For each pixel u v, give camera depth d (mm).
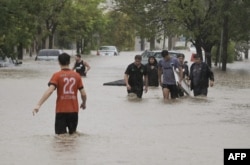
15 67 96250
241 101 45438
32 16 96000
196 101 44594
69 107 26406
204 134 28578
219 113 37406
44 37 150875
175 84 45469
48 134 27953
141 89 46656
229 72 92875
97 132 28719
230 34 102438
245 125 31906
